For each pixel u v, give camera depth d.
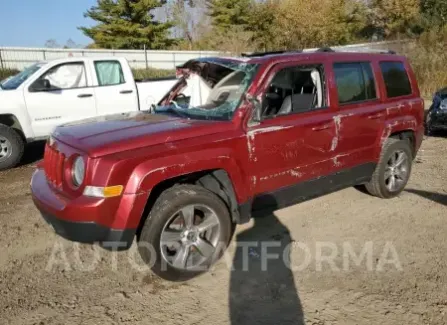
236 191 3.54
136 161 3.04
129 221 3.02
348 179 4.55
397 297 3.16
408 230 4.32
